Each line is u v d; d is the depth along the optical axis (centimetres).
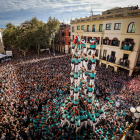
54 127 1176
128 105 1419
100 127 1195
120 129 1095
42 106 1456
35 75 2209
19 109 1391
